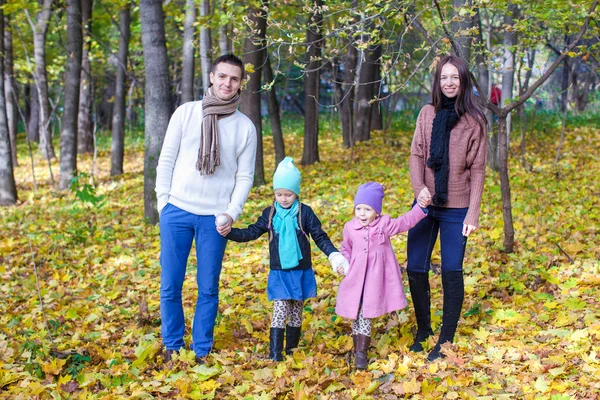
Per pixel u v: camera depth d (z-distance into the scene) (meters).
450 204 4.00
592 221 7.23
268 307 5.32
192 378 3.80
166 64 9.27
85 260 7.73
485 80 10.25
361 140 16.64
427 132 4.10
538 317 4.57
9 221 10.93
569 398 3.24
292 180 4.03
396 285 3.95
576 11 6.41
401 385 3.56
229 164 4.05
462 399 3.36
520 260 5.95
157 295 6.12
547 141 13.64
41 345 4.50
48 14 18.50
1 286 6.77
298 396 3.41
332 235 7.73
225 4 8.67
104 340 4.86
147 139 9.33
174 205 4.01
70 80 14.79
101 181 16.03
